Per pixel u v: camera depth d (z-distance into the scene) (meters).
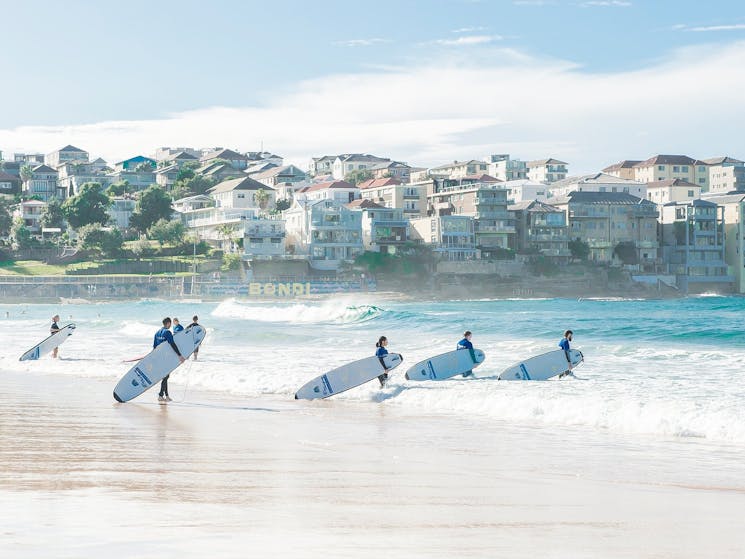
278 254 146.12
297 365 29.61
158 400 20.98
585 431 16.20
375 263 148.88
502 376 24.73
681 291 160.75
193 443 13.58
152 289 136.12
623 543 7.35
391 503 9.02
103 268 140.00
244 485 9.86
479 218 156.00
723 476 11.57
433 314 78.56
